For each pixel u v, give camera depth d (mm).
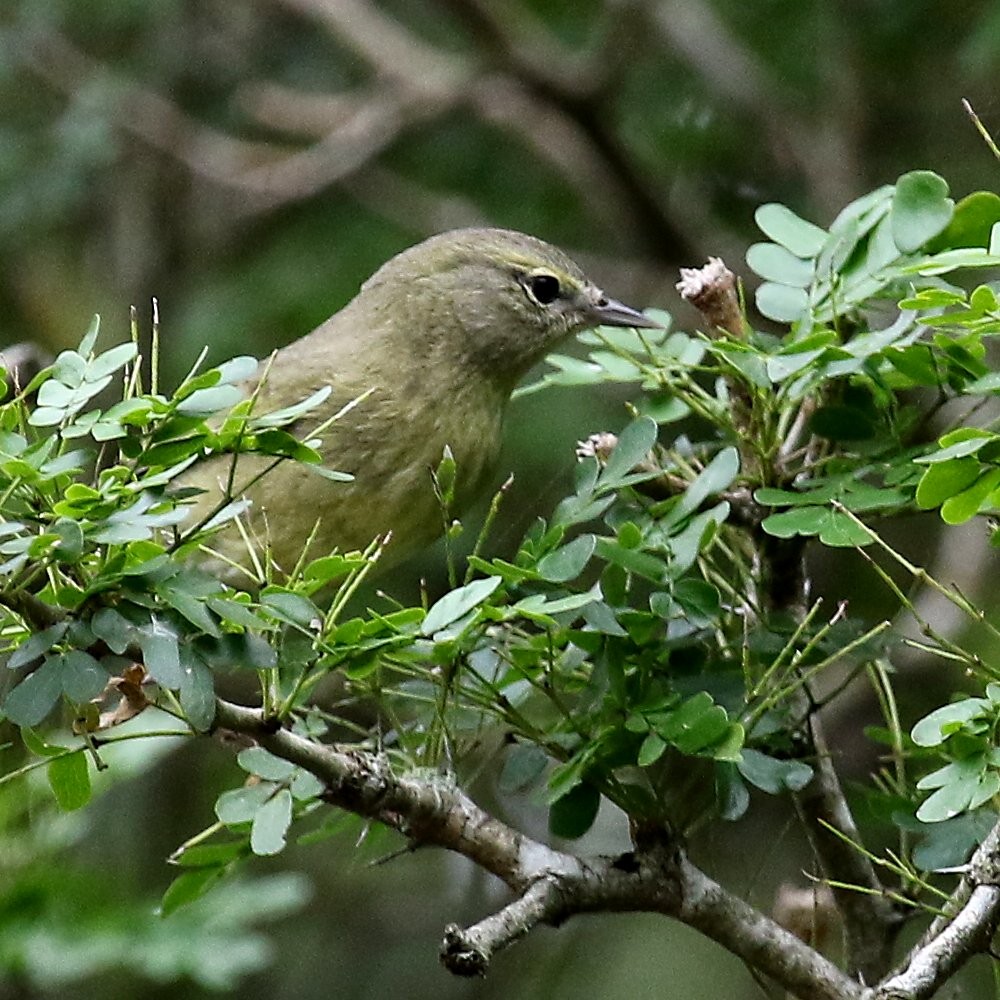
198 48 17859
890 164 16078
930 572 13578
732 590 7906
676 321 16172
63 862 12078
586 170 16609
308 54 18500
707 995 14320
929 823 7434
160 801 15102
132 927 11062
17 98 17406
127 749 10758
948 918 7133
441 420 10781
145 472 6500
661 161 17219
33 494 6297
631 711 7316
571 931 14828
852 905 7988
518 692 7758
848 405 7980
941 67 16016
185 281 17047
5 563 6129
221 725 6562
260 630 6605
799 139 16500
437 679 7477
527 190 17484
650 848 7316
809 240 8133
